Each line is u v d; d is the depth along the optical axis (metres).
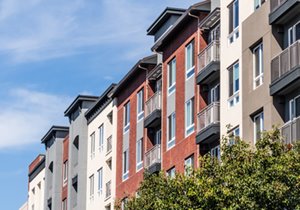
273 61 38.75
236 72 43.25
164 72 54.19
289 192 30.36
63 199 76.81
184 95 50.34
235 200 31.03
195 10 48.62
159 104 54.78
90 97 71.88
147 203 39.88
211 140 46.34
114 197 62.47
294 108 37.84
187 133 49.50
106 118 66.75
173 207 34.69
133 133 59.81
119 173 62.09
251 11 42.19
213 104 45.66
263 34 40.09
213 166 33.50
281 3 38.47
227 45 44.50
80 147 71.50
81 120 71.81
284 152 31.58
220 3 45.81
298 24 38.16
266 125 38.97
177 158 50.44
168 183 37.41
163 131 53.28
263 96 39.56
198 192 32.75
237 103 42.66
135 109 59.91
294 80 36.56
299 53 36.47
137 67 58.19
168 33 52.62
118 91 63.44
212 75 46.31
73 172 73.56
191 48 50.03
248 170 31.20
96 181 68.19
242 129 41.38
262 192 30.30
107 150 66.12
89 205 69.25
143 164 56.88
